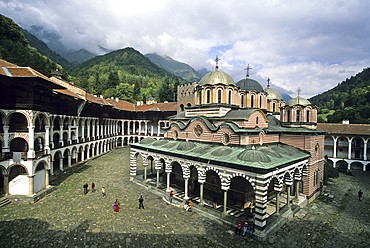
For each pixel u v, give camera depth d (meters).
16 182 30.17
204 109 38.19
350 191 38.88
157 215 25.94
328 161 59.56
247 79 44.91
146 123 83.69
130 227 22.88
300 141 33.75
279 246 20.30
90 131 60.75
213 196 30.70
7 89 29.66
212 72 38.88
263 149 29.28
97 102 58.16
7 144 29.88
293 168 27.73
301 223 25.42
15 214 25.25
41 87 33.12
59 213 25.75
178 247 19.58
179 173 36.28
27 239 20.09
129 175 43.19
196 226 23.53
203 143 34.38
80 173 43.78
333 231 23.73
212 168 26.36
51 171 39.69
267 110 46.78
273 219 24.08
